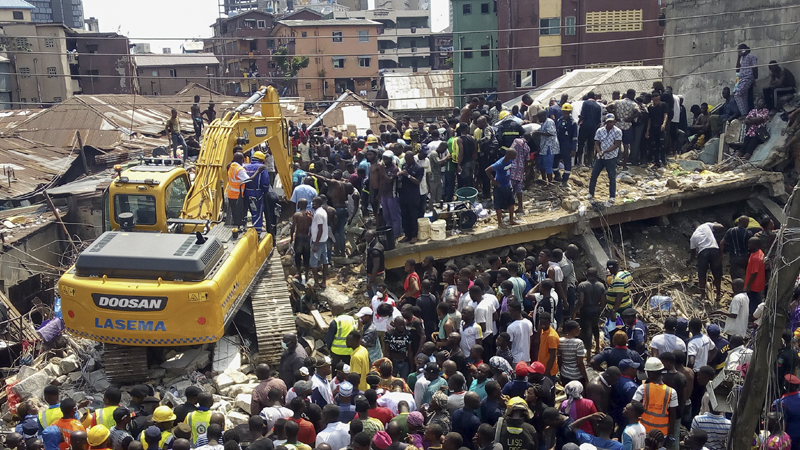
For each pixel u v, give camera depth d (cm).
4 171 2628
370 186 1492
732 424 816
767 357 771
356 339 1016
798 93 1766
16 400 1093
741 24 1969
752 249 1315
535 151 1609
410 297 1230
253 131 1478
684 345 1057
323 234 1341
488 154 1578
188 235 1120
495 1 4900
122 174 1205
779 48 1834
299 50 6206
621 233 1603
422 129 1942
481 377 918
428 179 1532
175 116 2055
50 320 1338
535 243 1556
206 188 1270
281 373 1044
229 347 1202
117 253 1046
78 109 3366
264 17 7012
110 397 878
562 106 1619
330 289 1359
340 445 816
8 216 2323
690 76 2184
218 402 1048
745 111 1800
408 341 1090
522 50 4397
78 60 5516
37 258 2144
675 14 2236
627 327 1155
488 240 1482
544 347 1056
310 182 1590
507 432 797
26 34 5112
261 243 1298
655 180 1681
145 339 1039
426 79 5034
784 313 762
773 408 887
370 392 858
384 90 4997
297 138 2067
